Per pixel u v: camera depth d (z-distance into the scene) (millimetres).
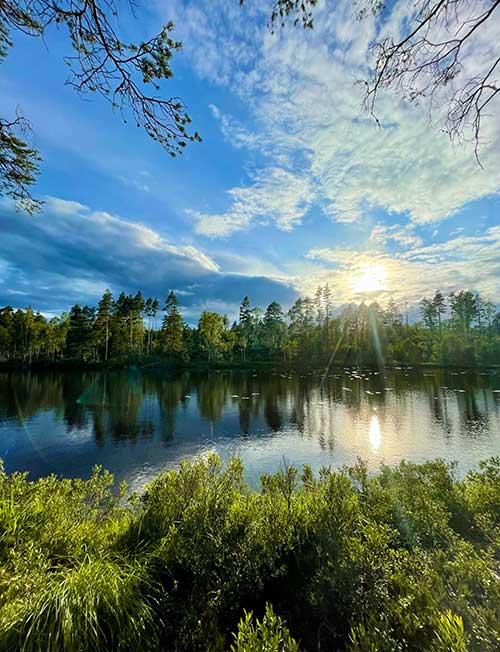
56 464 10609
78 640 1649
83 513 3574
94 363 47938
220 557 2246
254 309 68125
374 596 1776
